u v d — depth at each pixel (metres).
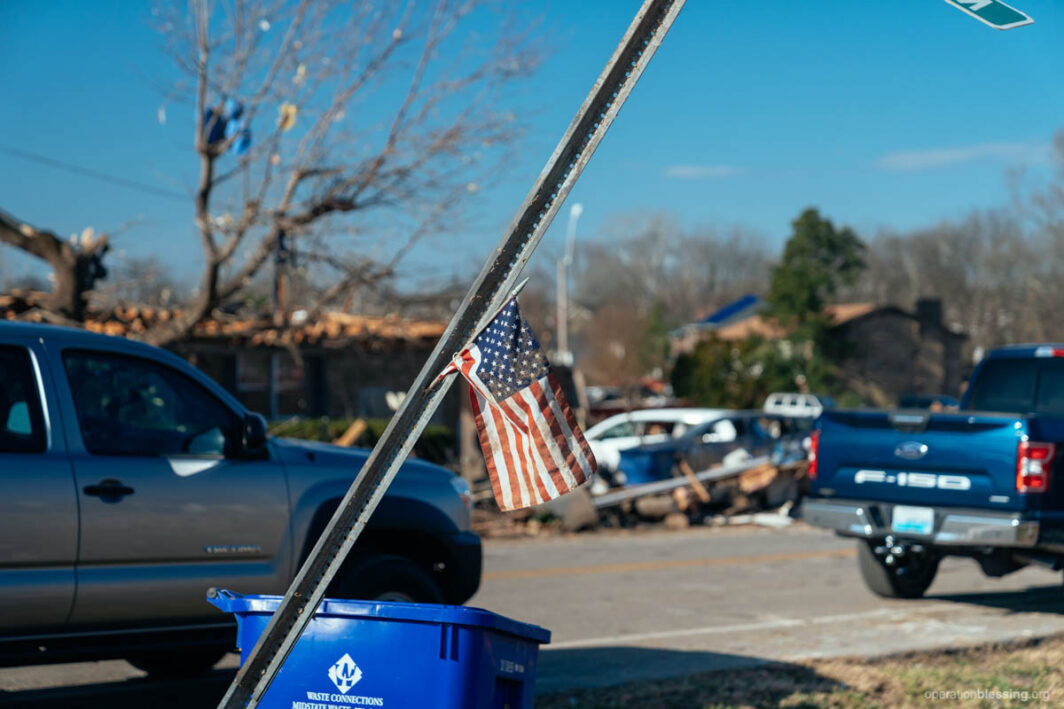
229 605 3.77
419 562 6.91
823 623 9.12
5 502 5.24
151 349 6.03
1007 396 10.91
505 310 3.36
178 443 6.01
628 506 18.52
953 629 8.69
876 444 9.81
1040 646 8.36
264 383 24.19
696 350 51.72
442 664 3.53
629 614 9.75
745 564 13.52
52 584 5.35
